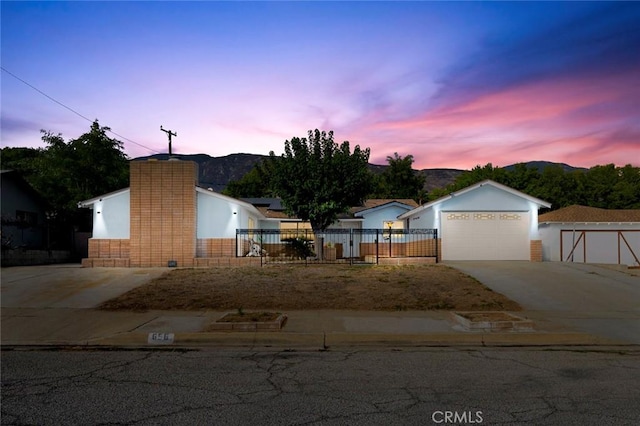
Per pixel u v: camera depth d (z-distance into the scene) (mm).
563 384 6648
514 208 23094
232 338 9586
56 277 17078
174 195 21078
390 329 10188
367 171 24797
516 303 13117
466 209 23016
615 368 7570
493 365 7754
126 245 21625
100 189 31766
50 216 30297
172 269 19281
